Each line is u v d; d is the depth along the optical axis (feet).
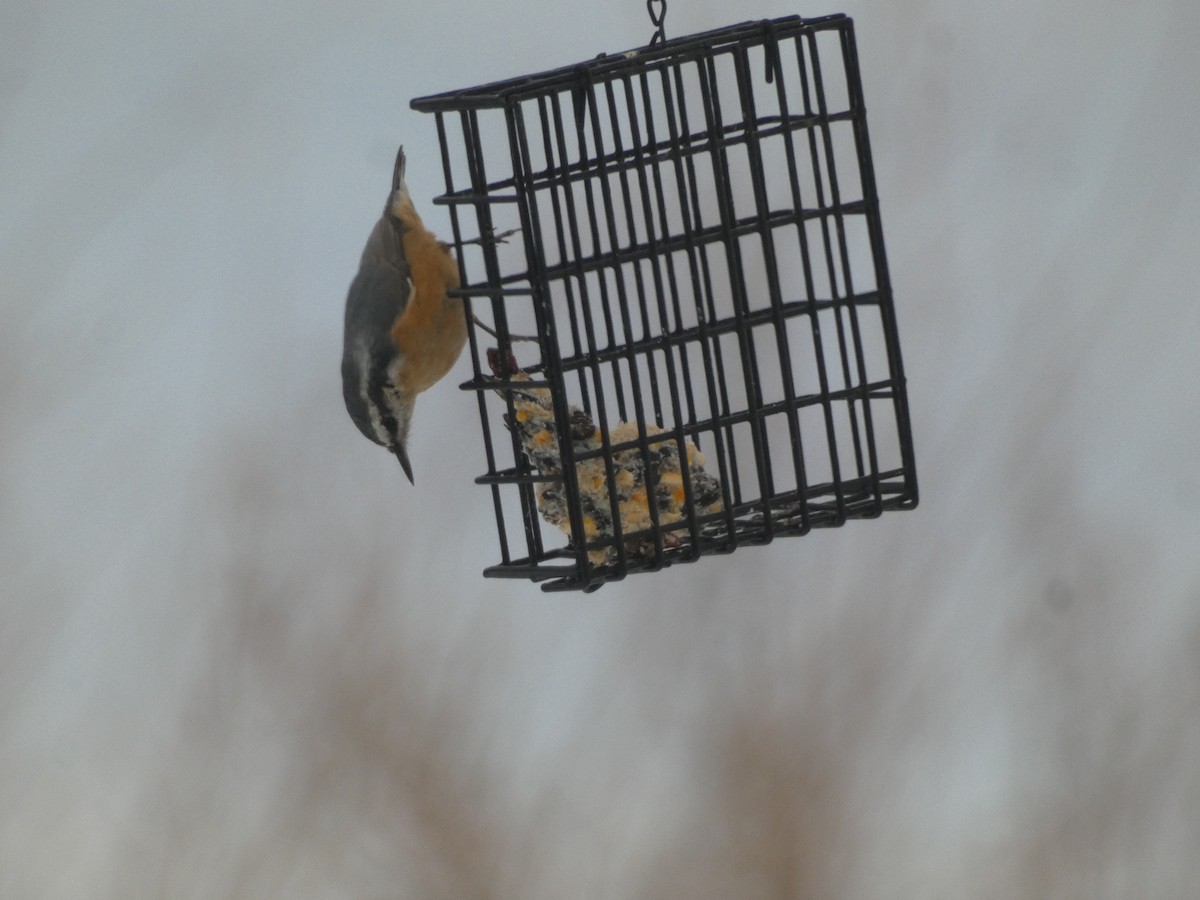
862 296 35.19
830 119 34.91
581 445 34.04
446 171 33.96
